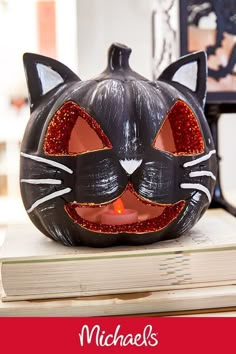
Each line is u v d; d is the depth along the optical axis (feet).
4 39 2.19
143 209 1.40
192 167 1.30
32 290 1.24
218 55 1.87
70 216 1.28
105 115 1.23
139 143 1.24
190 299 1.26
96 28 2.27
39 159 1.28
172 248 1.28
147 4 2.29
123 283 1.27
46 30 2.19
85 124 1.32
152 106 1.25
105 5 2.26
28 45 2.19
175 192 1.30
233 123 2.49
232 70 1.88
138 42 2.31
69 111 1.29
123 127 1.23
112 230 1.29
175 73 1.42
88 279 1.25
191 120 1.34
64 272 1.24
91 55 2.27
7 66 2.21
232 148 2.51
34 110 1.35
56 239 1.35
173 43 1.90
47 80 1.36
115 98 1.24
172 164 1.27
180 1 1.84
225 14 1.86
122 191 1.25
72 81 1.37
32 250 1.29
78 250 1.29
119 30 2.29
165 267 1.28
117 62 1.37
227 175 2.53
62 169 1.25
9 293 1.24
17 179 2.27
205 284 1.31
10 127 2.24
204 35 1.86
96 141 1.32
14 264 1.23
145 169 1.24
